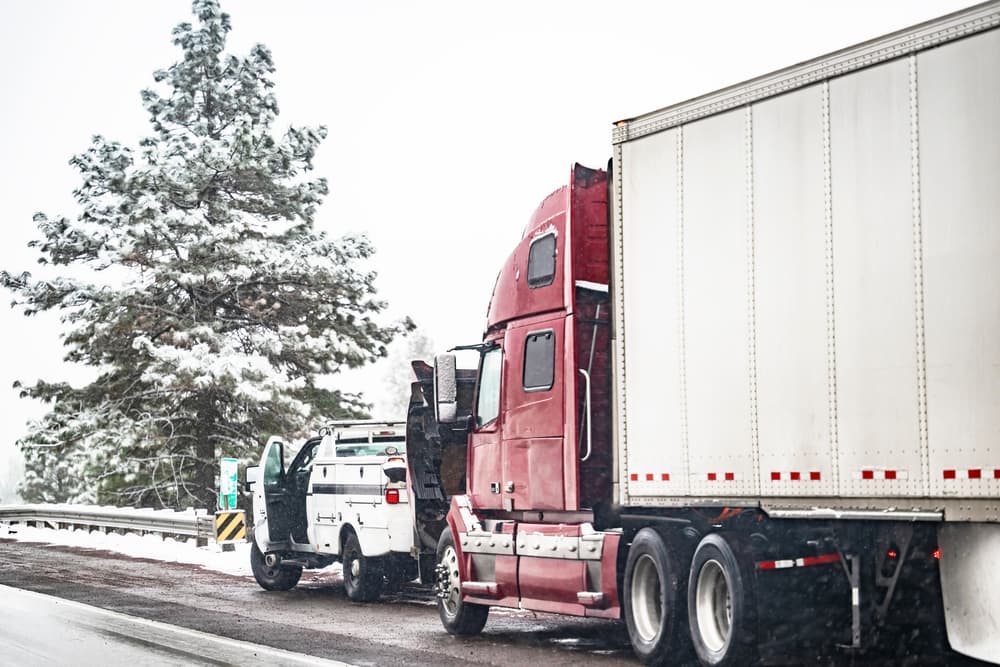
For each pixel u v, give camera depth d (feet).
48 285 141.59
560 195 46.96
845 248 33.58
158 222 140.67
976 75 30.32
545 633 51.11
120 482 147.33
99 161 147.33
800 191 35.17
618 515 44.11
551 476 45.80
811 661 36.68
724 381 37.60
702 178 38.81
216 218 148.66
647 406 40.75
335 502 67.10
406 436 61.93
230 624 54.75
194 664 42.27
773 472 35.60
